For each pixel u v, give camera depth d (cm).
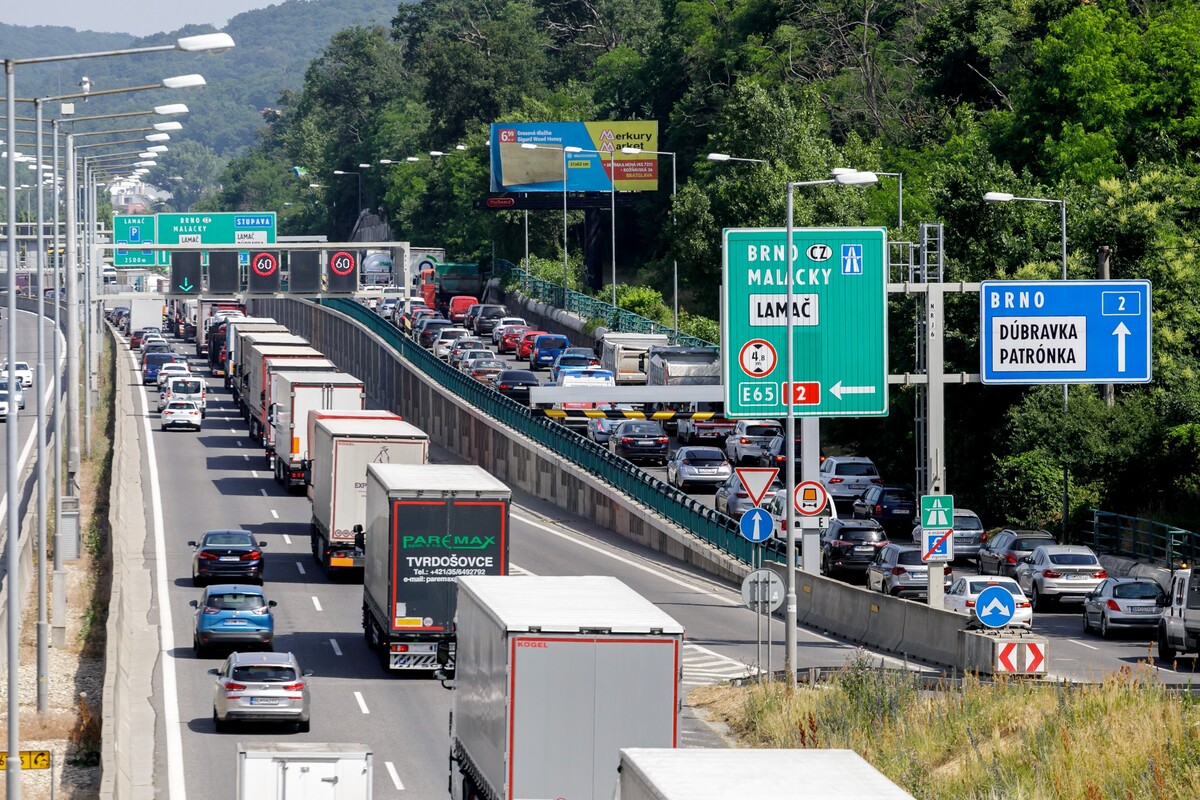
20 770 8962
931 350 14125
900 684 10650
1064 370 14025
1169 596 14012
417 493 13350
